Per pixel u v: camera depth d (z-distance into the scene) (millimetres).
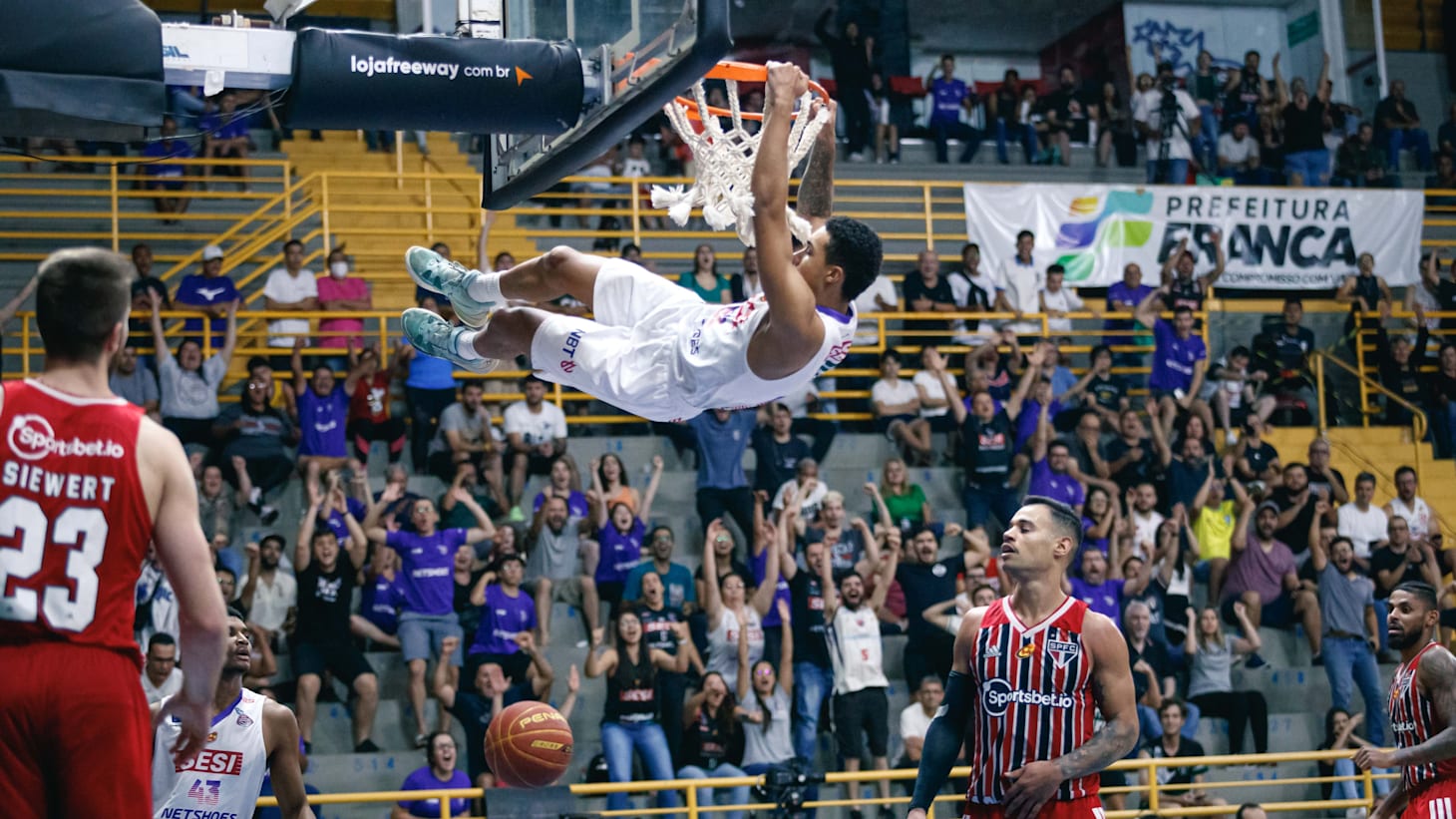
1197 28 22906
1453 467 15961
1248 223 16875
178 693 3414
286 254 13938
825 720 11547
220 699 4977
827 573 11516
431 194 16828
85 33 4469
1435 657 6383
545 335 4750
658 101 4621
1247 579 12953
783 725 10984
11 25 4383
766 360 4207
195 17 10258
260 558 11094
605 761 10781
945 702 5094
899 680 12203
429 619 11102
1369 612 12766
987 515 13461
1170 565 12461
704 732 10711
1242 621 12602
